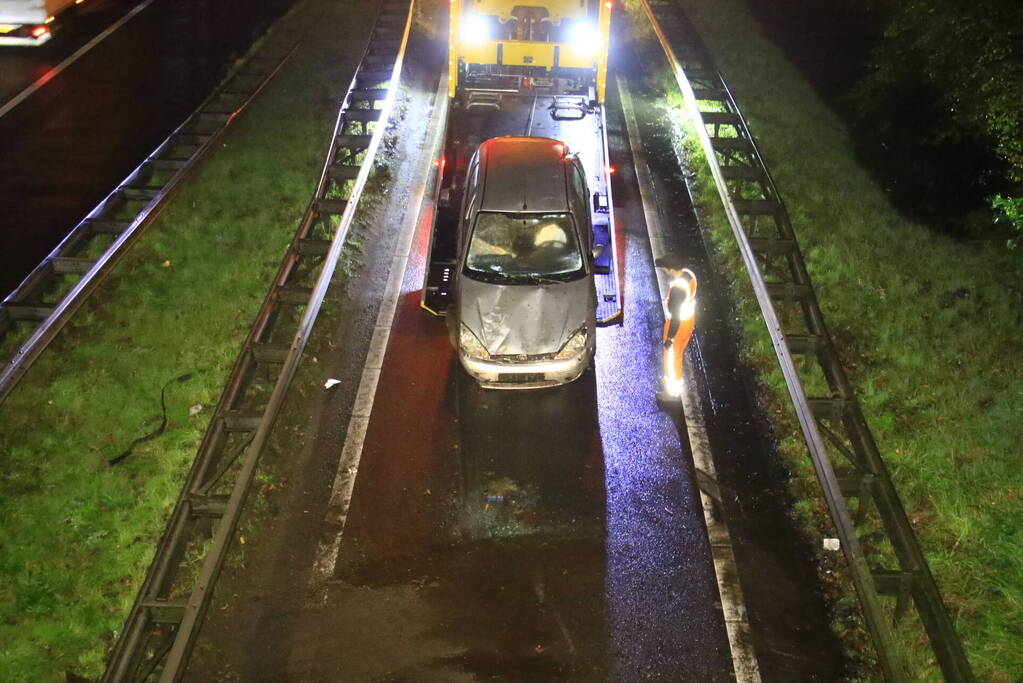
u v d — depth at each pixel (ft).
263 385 35.27
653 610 26.81
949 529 29.04
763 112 56.75
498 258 35.63
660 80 59.93
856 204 47.47
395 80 54.70
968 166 48.83
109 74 60.85
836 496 27.27
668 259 42.98
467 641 25.89
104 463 31.22
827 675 24.98
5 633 25.44
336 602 27.12
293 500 30.45
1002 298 39.86
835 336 38.09
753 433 33.24
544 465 31.91
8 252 42.42
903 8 44.11
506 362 33.58
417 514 30.04
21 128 53.57
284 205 46.42
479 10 48.60
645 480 31.32
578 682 24.73
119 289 39.78
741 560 28.37
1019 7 37.76
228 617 26.63
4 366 32.89
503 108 48.93
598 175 43.24
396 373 36.11
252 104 55.62
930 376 35.60
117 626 25.95
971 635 25.66
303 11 70.90
